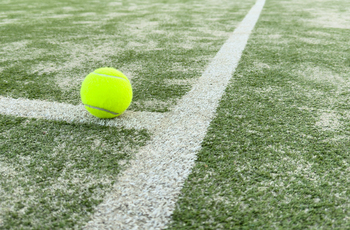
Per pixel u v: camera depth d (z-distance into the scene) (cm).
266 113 38
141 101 42
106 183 25
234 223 21
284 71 55
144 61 62
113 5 161
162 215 22
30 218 21
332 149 30
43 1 179
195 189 24
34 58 63
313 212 22
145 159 28
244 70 56
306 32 90
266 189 24
